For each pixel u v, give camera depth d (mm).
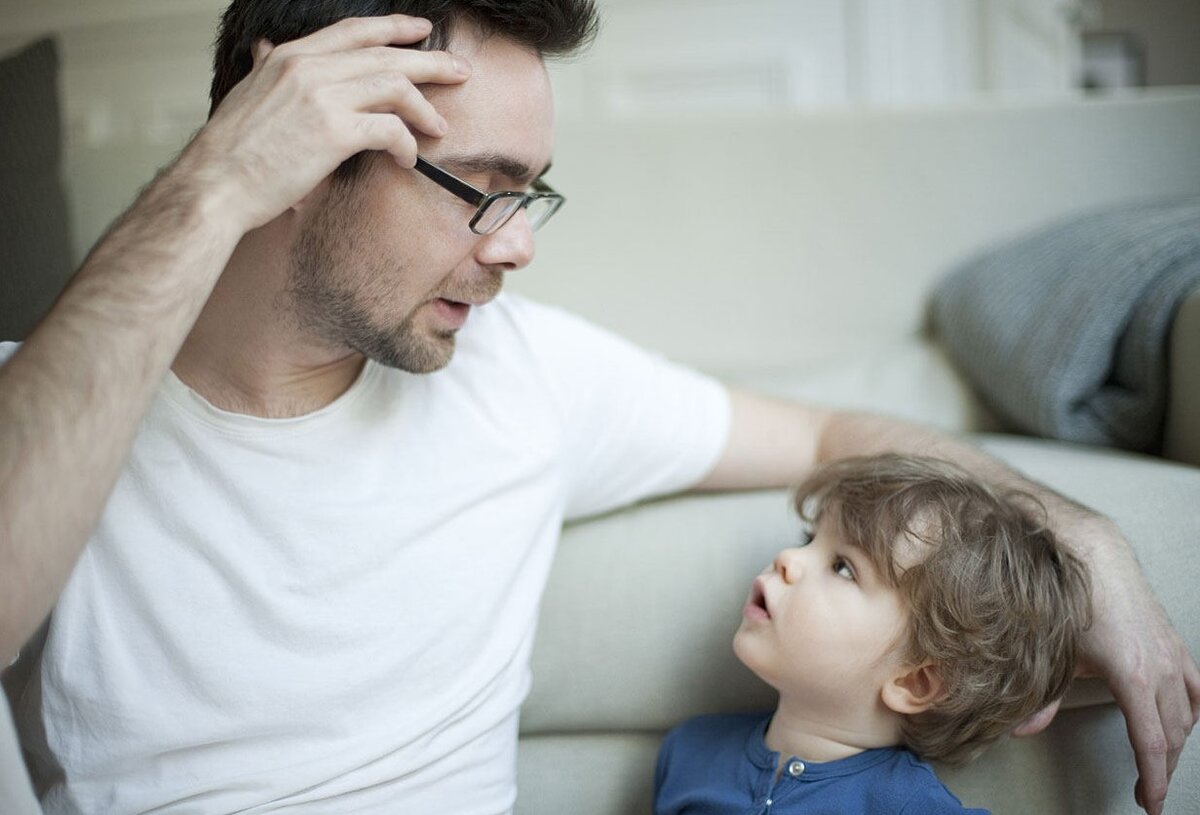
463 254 822
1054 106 1688
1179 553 958
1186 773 905
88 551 781
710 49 2627
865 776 892
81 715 773
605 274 1749
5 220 1296
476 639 879
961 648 868
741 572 1058
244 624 800
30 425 607
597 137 1738
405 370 864
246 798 779
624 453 1061
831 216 1719
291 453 831
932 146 1701
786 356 1730
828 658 912
